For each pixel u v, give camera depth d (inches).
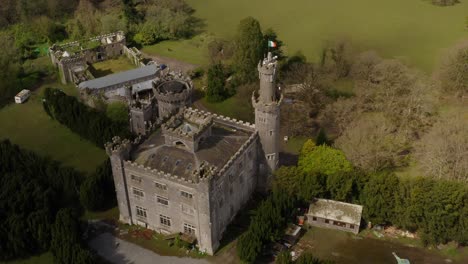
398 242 5132.9
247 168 5364.2
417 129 6501.0
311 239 5177.2
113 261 4963.1
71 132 6993.1
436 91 7076.8
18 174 5546.3
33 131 7066.9
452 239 4943.4
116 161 4938.5
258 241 4761.3
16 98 7682.1
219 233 5059.1
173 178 4729.3
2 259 4970.5
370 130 5984.3
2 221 5039.4
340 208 5241.1
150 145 5123.0
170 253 5027.1
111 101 7116.1
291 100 7135.8
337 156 5433.1
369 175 5231.3
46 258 5004.9
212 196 4675.2
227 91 7800.2
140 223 5334.6
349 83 7795.3
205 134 5039.4
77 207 5625.0
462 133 5757.9
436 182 4953.3
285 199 5093.5
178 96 6018.7
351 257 4990.2
